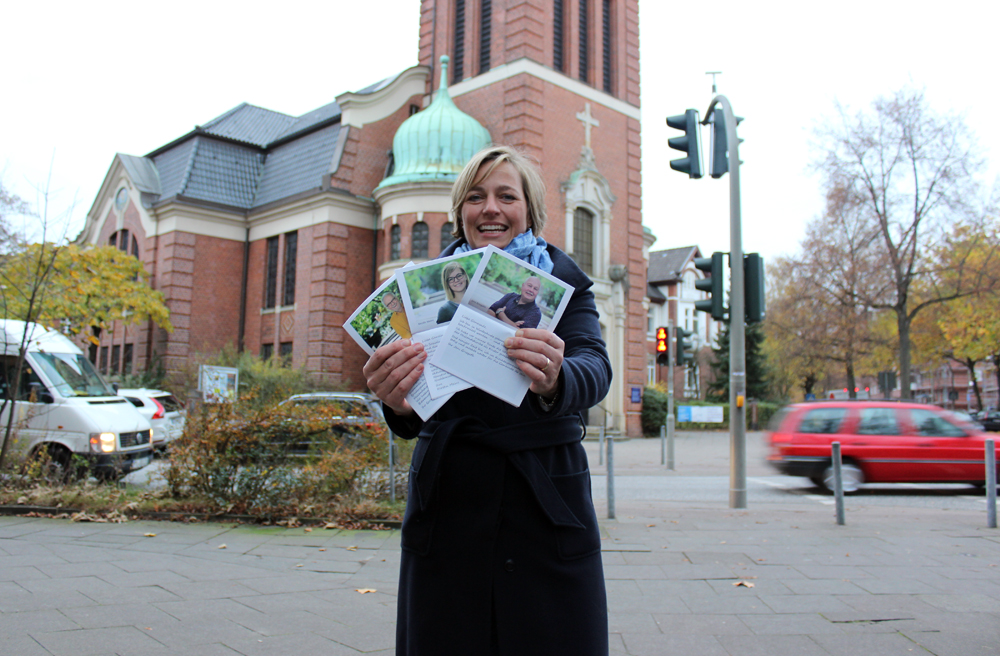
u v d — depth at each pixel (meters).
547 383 1.65
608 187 29.30
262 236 31.08
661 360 17.50
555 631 1.72
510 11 27.84
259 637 4.07
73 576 5.39
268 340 30.03
